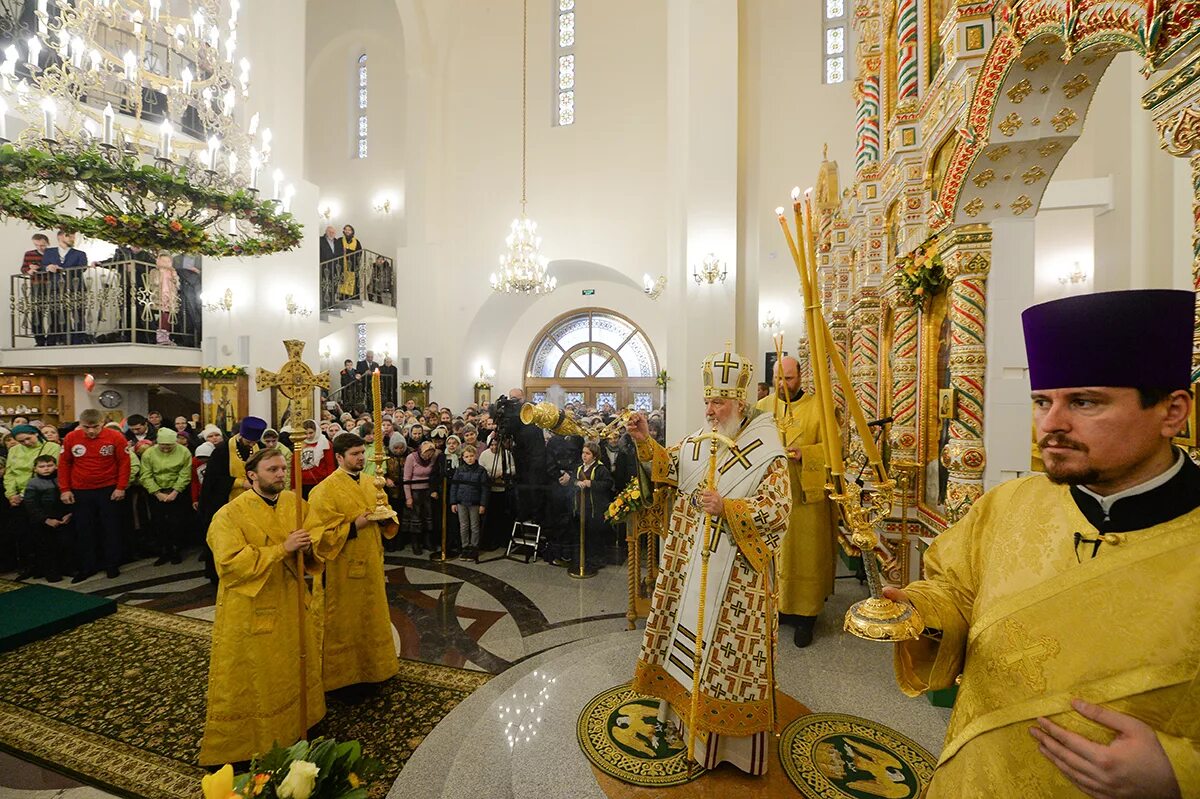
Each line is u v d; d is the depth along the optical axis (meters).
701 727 1.95
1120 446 0.86
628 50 12.95
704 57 6.59
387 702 3.18
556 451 4.10
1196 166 1.28
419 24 13.30
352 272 12.98
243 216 3.67
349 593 3.26
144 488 5.90
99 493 5.41
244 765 2.57
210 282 8.48
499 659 3.62
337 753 1.45
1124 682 0.81
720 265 6.52
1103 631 0.85
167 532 5.79
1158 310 0.84
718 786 1.92
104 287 8.54
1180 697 0.78
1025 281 2.70
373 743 2.80
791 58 11.86
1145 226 3.81
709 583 2.07
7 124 6.14
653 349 14.73
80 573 5.32
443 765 2.58
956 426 2.84
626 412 2.37
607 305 14.95
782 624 3.39
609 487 3.41
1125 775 0.72
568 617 3.77
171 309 8.61
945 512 3.00
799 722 2.28
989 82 2.20
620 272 12.98
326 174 15.56
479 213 13.86
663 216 12.72
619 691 2.60
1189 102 1.25
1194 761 0.71
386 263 14.54
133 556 6.02
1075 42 1.59
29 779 2.58
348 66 15.51
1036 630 0.92
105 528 5.45
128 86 3.88
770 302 11.96
